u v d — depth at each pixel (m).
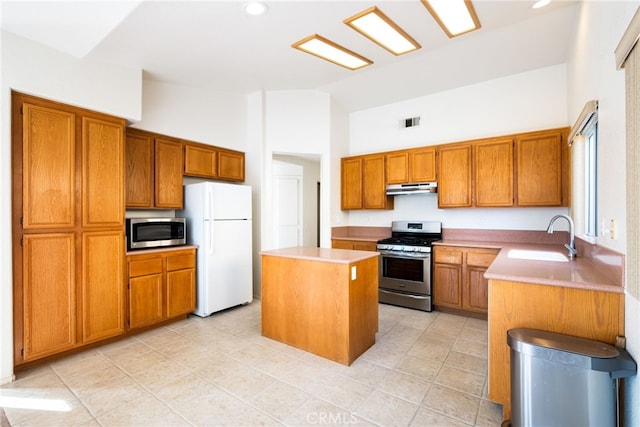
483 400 1.99
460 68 3.69
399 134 4.70
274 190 6.00
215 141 4.18
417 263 3.90
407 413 1.87
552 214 3.60
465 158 3.83
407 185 4.28
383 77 3.94
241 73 3.65
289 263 2.82
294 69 3.60
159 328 3.28
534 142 3.39
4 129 2.25
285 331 2.86
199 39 2.79
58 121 2.56
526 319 1.73
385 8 2.47
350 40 2.97
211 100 4.16
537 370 1.44
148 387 2.16
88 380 2.26
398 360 2.54
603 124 1.82
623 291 1.47
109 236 2.87
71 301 2.61
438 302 3.79
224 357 2.61
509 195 3.54
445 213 4.31
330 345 2.56
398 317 3.61
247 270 4.05
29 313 2.38
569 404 1.38
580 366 1.34
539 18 2.76
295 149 4.53
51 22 2.26
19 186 2.35
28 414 1.88
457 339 2.97
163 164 3.59
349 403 1.97
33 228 2.41
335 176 4.75
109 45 2.63
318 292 2.63
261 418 1.83
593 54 2.09
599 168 1.91
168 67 3.28
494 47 3.25
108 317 2.85
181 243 3.59
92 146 2.76
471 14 2.53
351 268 2.50
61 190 2.56
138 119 3.08
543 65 3.58
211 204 3.60
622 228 1.49
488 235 3.98
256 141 4.43
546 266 2.06
